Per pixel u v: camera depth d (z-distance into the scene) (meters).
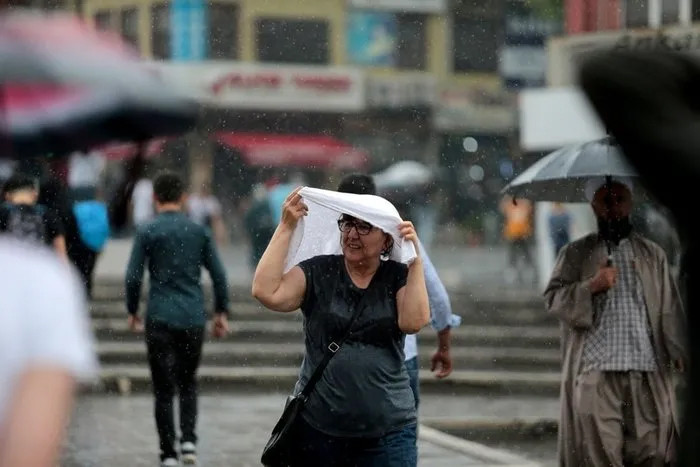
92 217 30.86
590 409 18.11
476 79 113.00
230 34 105.81
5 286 6.42
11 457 6.16
